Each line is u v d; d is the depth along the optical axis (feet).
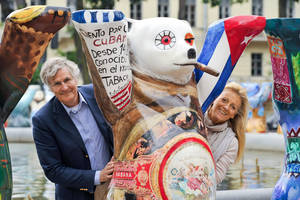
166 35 10.30
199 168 10.00
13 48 9.43
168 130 10.09
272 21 11.24
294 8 72.49
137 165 10.09
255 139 39.29
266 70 71.77
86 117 12.31
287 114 11.77
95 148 12.23
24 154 37.17
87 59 10.28
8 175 9.87
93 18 9.82
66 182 11.94
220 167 12.70
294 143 11.66
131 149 10.22
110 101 10.39
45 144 12.18
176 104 10.34
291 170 11.63
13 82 9.73
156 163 9.92
